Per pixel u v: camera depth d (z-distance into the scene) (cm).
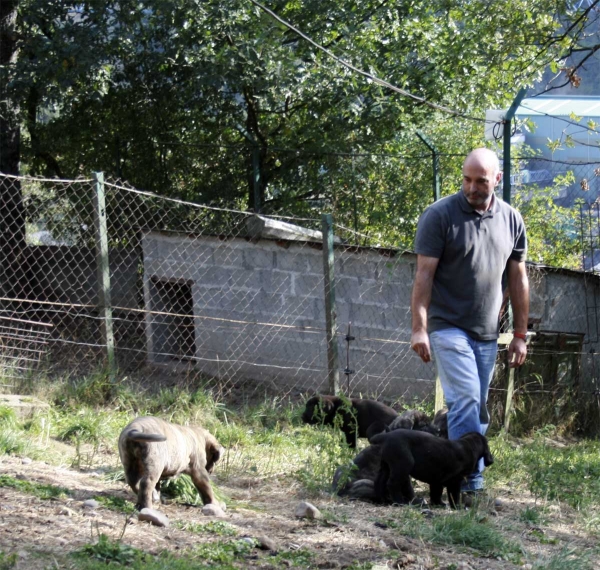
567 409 1116
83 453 725
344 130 1517
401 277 1102
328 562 446
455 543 524
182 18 1395
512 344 677
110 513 496
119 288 1429
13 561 379
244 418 962
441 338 638
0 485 531
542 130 2522
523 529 584
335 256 1146
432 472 601
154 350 1241
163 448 511
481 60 1432
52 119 1625
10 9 1441
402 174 1617
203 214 1570
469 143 1667
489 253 638
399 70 1500
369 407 876
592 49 1438
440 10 1498
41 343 1139
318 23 1480
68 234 1527
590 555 535
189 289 1267
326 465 682
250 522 519
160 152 1590
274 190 1636
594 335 1255
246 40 1402
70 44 1356
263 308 1185
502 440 958
